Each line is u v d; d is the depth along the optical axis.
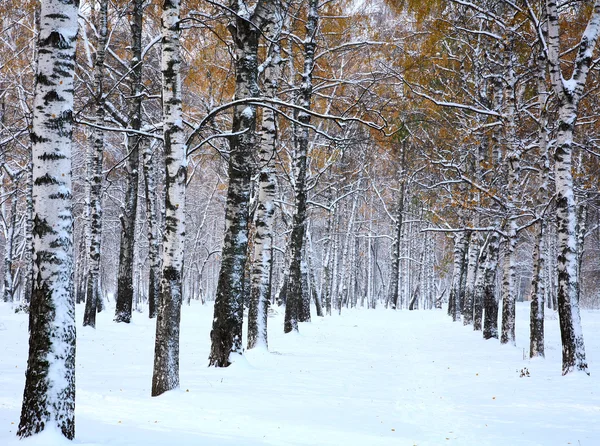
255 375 12.37
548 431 7.91
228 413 8.39
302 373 13.08
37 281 6.22
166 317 10.09
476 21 22.27
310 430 7.52
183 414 8.20
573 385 11.59
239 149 13.77
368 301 60.34
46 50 6.38
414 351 18.78
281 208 32.50
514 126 18.64
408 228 57.91
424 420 8.65
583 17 18.30
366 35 23.05
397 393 11.05
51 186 6.31
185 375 12.05
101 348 16.75
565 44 18.94
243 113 13.75
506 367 14.75
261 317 16.50
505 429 8.05
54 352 6.12
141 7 21.72
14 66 24.34
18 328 21.02
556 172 13.48
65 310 6.26
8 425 6.71
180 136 10.45
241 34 13.77
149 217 27.52
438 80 22.59
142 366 13.64
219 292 13.50
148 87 25.38
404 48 21.55
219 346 13.34
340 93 25.25
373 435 7.46
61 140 6.39
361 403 9.81
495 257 22.61
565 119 13.41
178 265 10.29
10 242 37.12
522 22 18.42
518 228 18.77
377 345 20.69
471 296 29.42
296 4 21.12
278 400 9.63
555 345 20.22
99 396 9.34
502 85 21.98
